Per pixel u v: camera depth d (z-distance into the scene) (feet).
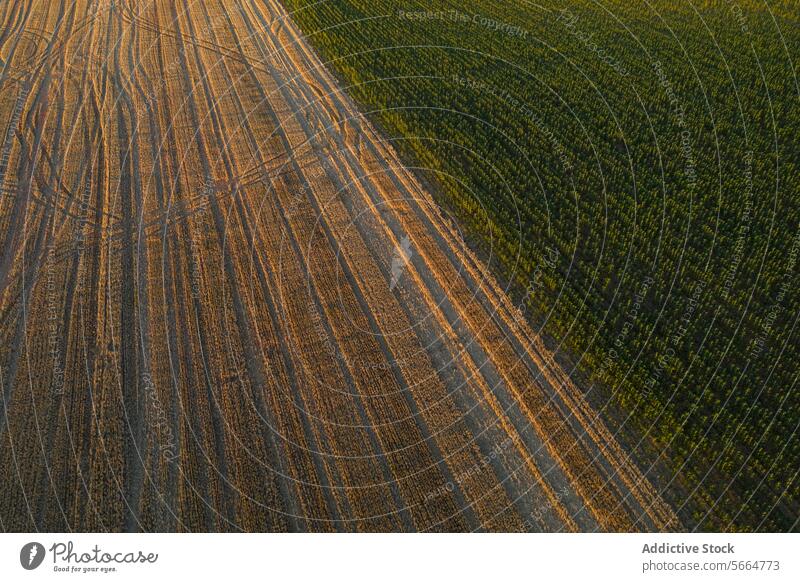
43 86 87.66
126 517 41.42
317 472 44.27
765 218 63.10
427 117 80.33
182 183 70.85
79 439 45.73
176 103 84.94
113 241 62.95
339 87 88.17
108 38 100.68
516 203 66.23
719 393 48.32
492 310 55.83
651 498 42.34
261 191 69.87
